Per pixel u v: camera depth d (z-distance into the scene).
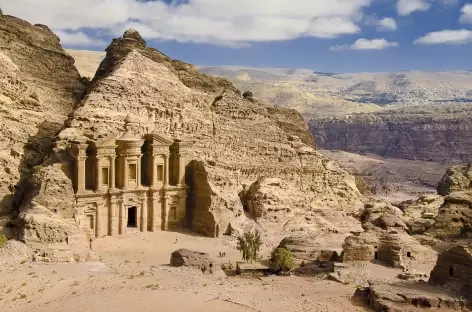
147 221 93.25
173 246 84.88
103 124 91.06
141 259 75.44
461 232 92.00
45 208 74.19
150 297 52.25
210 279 62.50
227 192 98.31
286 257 70.31
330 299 55.22
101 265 67.25
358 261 71.19
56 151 84.75
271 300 53.97
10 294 54.31
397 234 73.69
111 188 87.12
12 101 91.38
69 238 72.25
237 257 80.25
